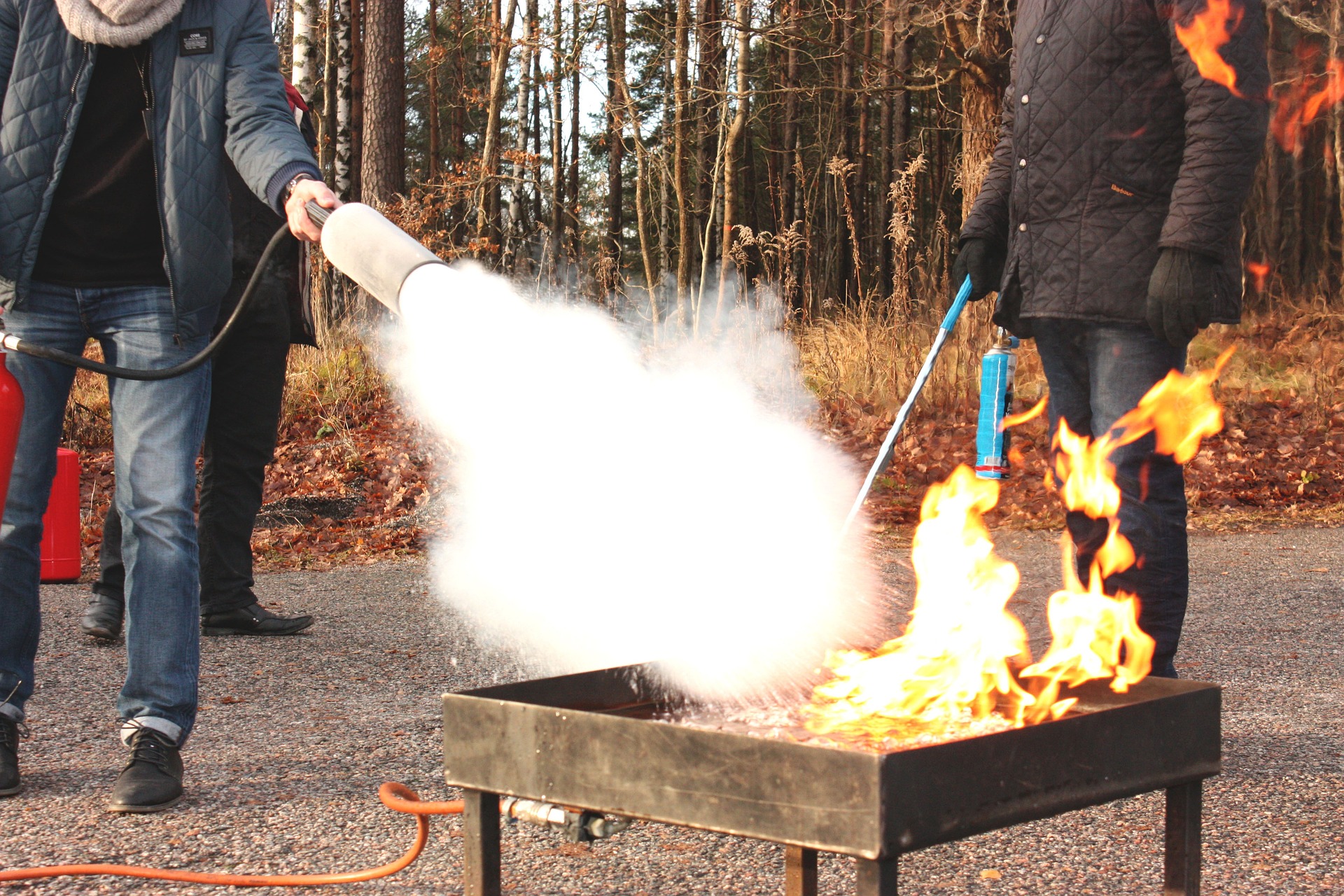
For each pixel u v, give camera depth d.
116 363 2.70
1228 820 2.48
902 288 10.13
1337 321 11.61
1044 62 3.04
